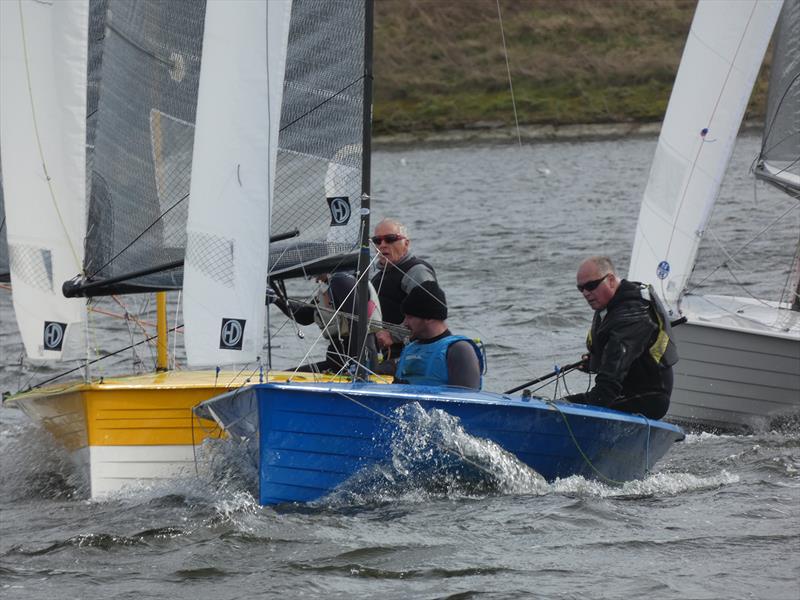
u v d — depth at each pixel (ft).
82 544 73.72
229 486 80.79
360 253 87.45
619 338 84.38
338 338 93.97
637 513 77.61
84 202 89.86
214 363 79.00
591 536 72.54
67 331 89.97
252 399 74.90
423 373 82.33
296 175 91.86
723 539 71.61
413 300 82.53
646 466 87.40
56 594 65.72
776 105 127.65
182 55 91.71
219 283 78.95
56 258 89.76
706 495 82.58
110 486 85.87
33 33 89.30
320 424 75.87
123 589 65.98
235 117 79.10
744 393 112.47
